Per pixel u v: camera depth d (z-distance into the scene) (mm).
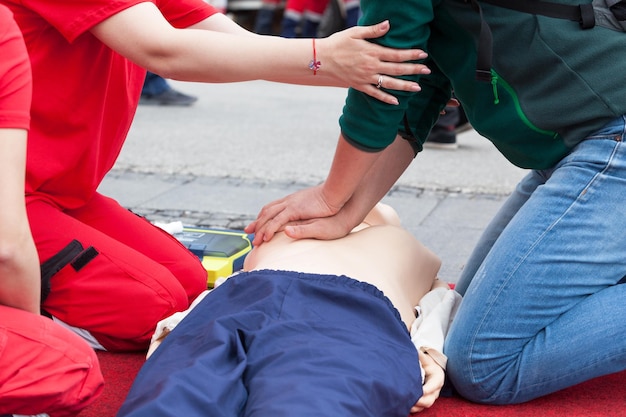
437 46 2656
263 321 2281
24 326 2133
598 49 2400
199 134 7254
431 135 6941
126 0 2576
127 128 3154
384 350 2254
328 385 2033
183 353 2229
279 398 1980
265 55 2568
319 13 12352
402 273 2818
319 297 2406
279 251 2787
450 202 5180
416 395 2256
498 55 2494
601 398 2697
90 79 2820
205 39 2570
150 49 2582
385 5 2426
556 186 2512
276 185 5520
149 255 3186
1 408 2113
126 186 5434
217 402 1994
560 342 2496
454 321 2646
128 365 2896
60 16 2604
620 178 2457
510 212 3057
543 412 2602
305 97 10031
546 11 2418
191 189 5395
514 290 2502
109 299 2879
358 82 2506
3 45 2061
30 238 2078
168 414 1922
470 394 2625
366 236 2885
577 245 2473
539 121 2508
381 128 2602
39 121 2789
